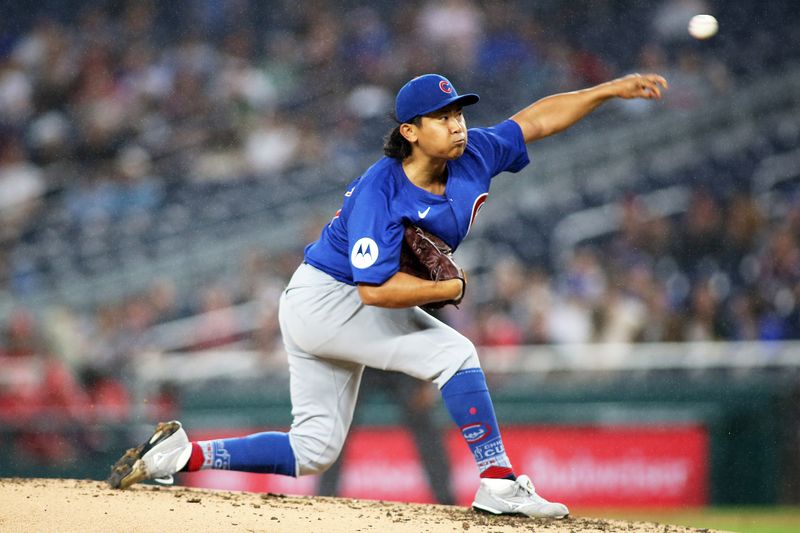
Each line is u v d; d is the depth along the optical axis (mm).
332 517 13500
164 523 12555
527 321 36844
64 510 12992
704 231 44281
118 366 34531
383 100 53281
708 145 53281
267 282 40906
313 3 57188
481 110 54219
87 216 47281
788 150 53688
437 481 29344
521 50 56156
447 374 14039
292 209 46906
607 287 38812
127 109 51344
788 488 32688
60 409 32281
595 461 32406
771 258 41969
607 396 32656
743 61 57750
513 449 32250
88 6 56188
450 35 55625
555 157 50375
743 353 33500
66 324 36906
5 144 50719
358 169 49438
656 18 58250
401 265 13562
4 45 54781
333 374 14891
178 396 32281
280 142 50594
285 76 54125
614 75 56625
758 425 33000
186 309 42031
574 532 13305
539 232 47812
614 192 50250
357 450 31234
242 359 33250
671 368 33188
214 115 51500
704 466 32781
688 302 41344
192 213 47062
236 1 57250
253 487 30891
